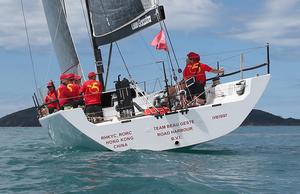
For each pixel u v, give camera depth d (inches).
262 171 316.2
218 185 263.9
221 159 370.3
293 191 256.1
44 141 763.4
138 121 402.3
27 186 271.1
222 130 407.5
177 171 303.1
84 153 407.8
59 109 425.1
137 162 339.6
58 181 279.9
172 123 403.5
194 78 438.6
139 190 249.4
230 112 408.8
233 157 388.2
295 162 362.3
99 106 437.1
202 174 296.2
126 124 402.0
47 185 270.8
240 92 415.2
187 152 406.3
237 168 325.4
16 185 275.4
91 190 252.4
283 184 273.1
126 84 423.2
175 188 252.5
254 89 411.5
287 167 335.3
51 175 301.1
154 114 405.1
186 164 333.4
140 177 279.9
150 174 291.1
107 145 402.9
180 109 406.9
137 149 403.2
